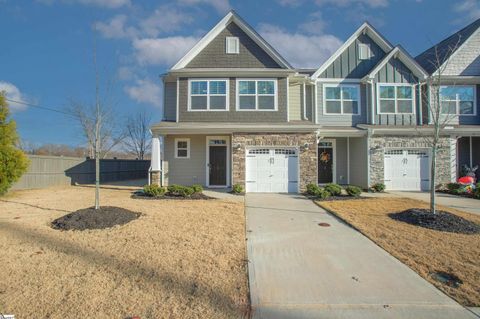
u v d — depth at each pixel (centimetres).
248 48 1434
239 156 1268
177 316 311
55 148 3809
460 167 1527
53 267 425
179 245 528
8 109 1141
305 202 1019
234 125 1273
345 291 375
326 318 317
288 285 388
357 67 1571
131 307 325
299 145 1266
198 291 365
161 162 1456
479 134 1369
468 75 1549
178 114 1388
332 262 471
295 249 532
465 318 319
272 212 850
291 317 317
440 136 1369
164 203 966
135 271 416
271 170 1281
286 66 1393
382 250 527
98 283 379
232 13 1430
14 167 1123
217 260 465
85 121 2236
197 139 1477
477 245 545
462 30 1698
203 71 1368
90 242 536
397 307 339
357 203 986
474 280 403
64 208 853
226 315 316
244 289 374
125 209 773
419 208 850
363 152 1417
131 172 2473
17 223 661
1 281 380
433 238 589
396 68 1512
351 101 1548
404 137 1370
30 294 349
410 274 426
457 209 902
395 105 1501
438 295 365
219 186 1461
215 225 674
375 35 1573
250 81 1393
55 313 312
